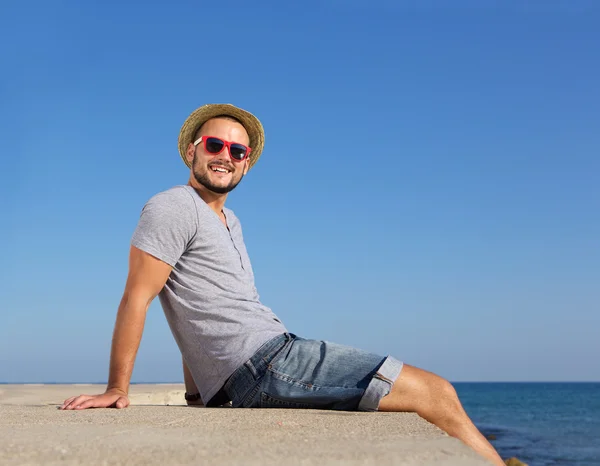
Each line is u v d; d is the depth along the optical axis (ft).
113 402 9.59
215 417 8.02
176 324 10.85
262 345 10.09
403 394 9.50
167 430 6.50
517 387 553.23
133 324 10.07
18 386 26.91
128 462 4.73
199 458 4.83
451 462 5.05
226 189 11.75
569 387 549.95
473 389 487.61
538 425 118.42
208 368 10.50
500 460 9.22
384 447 5.46
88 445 5.31
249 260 11.82
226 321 10.37
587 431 103.24
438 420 9.51
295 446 5.42
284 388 9.77
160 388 23.68
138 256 10.30
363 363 9.77
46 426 6.78
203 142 11.68
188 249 10.72
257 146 12.96
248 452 5.04
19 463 4.68
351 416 8.36
